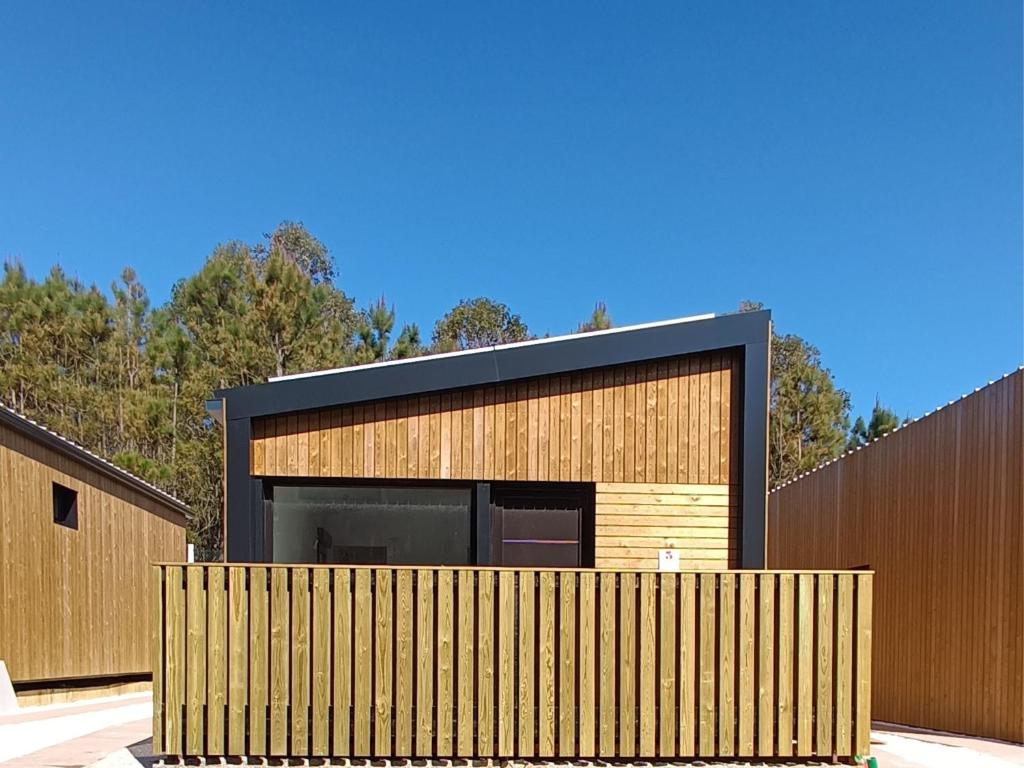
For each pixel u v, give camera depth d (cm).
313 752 467
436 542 629
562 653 482
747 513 618
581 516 637
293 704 469
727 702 485
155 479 1677
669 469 630
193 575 476
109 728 660
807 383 2119
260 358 1866
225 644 475
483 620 483
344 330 2145
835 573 496
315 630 476
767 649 489
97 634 1080
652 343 625
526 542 632
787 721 485
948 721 746
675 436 632
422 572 483
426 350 2291
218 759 472
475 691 483
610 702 480
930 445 807
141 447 1938
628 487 627
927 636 791
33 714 801
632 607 486
